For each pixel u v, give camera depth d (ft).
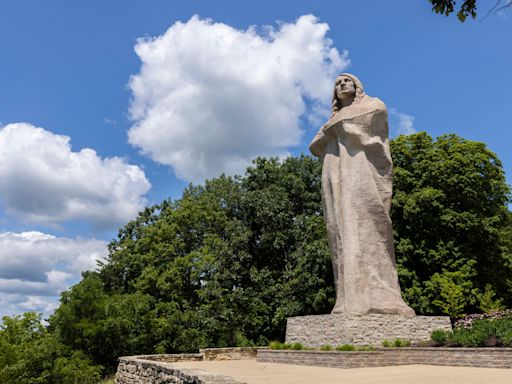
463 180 116.26
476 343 55.06
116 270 140.97
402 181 124.26
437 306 110.73
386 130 75.25
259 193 143.43
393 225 121.29
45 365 90.79
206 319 120.16
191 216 135.03
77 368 90.68
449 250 115.14
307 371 49.75
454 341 58.08
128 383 62.95
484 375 41.45
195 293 129.59
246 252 140.56
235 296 129.18
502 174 120.47
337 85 78.74
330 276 127.75
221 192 149.48
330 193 75.46
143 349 112.37
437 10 32.14
